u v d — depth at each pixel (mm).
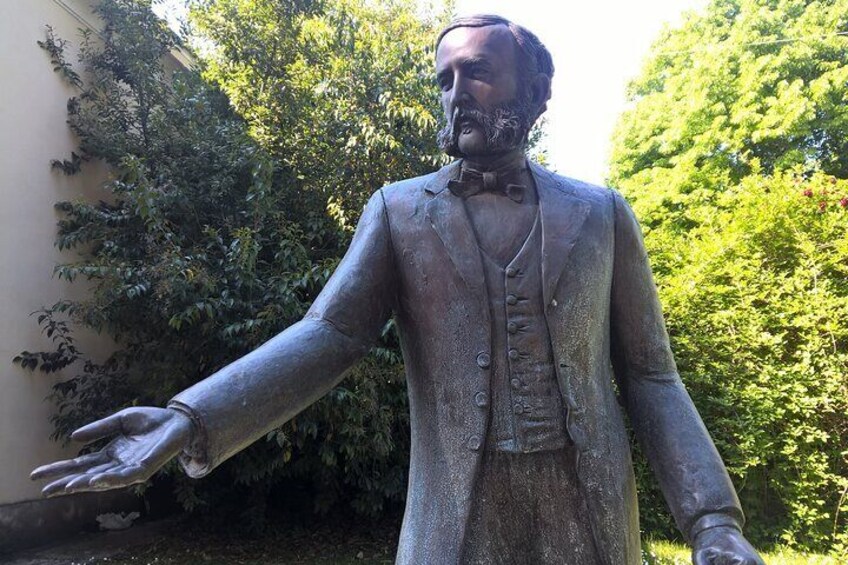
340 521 6734
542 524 1184
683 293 5918
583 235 1291
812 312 5488
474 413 1189
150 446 991
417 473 1257
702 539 1104
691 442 1215
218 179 6172
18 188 6105
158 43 6961
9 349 5902
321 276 5520
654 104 13898
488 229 1296
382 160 6094
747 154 11383
